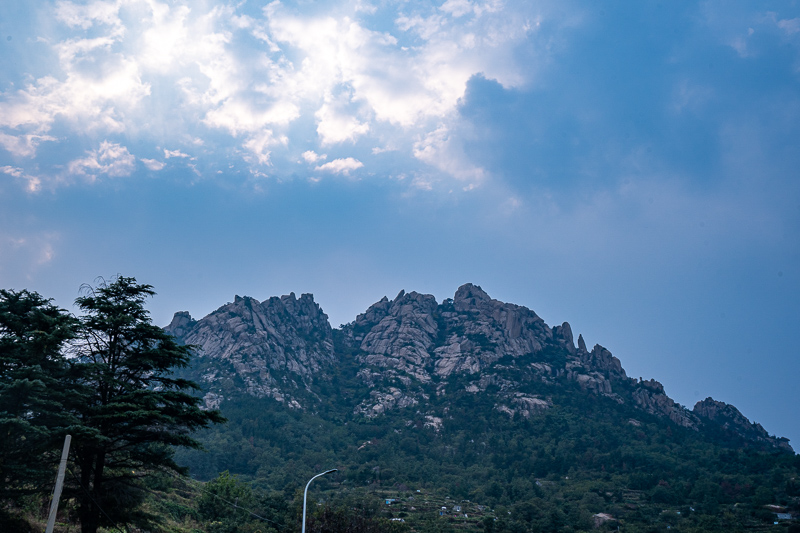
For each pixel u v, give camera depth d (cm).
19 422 3059
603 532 13625
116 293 4103
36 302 3909
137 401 3688
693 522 14262
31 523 3769
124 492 3738
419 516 13075
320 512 5938
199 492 9119
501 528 12950
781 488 17012
